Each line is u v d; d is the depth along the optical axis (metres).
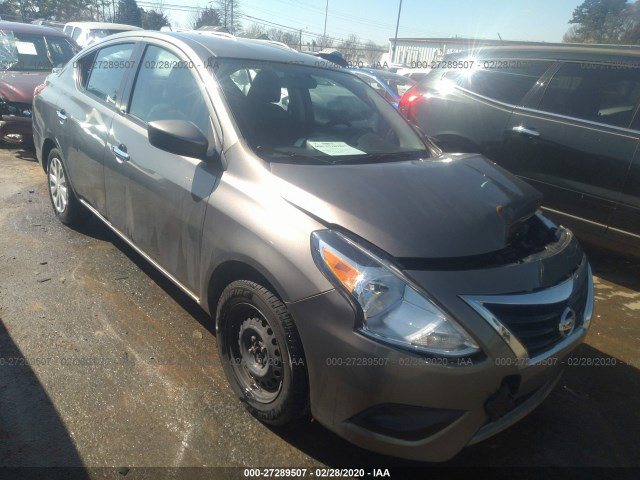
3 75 7.13
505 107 4.92
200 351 3.04
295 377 2.23
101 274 3.84
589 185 4.38
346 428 2.10
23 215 4.88
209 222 2.60
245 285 2.38
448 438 2.02
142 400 2.62
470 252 2.18
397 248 2.09
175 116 3.10
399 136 3.34
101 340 3.07
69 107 4.18
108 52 4.06
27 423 2.42
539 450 2.54
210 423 2.51
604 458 2.52
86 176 3.93
